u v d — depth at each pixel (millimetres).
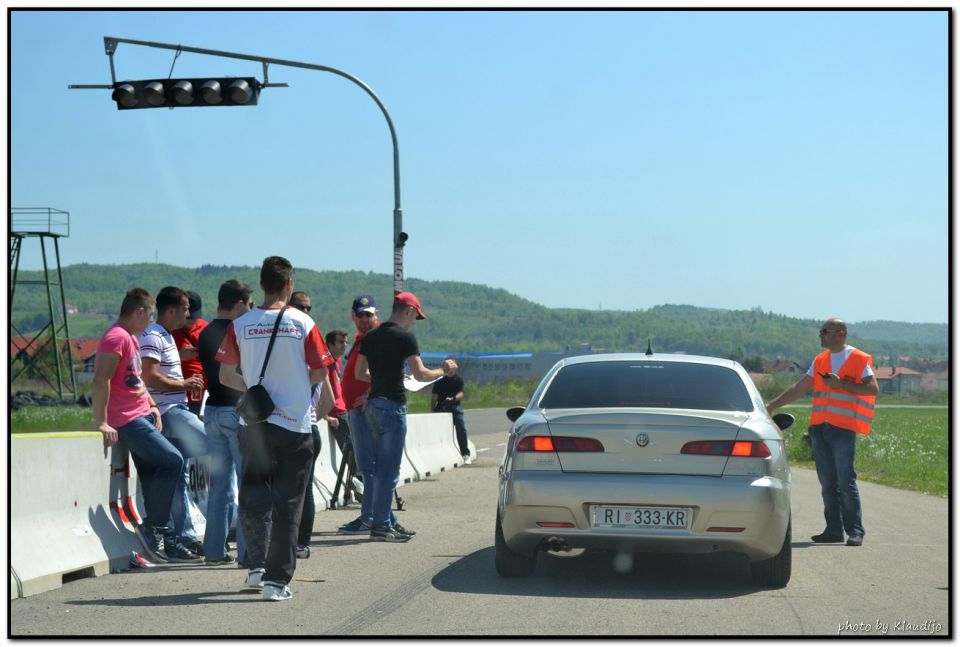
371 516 10047
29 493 7004
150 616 6141
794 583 7391
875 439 29062
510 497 7000
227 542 8438
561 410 7234
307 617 6125
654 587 7164
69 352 67938
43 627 5832
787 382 81750
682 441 6855
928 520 11477
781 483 6934
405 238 17297
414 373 9500
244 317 6984
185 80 14734
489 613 6246
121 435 7949
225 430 7977
